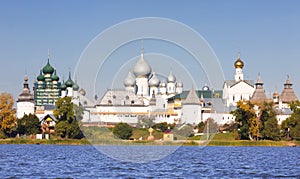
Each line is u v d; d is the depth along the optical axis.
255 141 130.25
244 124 135.50
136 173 51.94
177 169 56.81
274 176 50.62
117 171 53.78
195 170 56.06
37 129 148.25
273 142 129.88
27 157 78.50
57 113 134.88
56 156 80.38
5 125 144.62
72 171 54.06
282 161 72.25
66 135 132.38
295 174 52.69
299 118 133.38
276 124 133.62
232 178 48.53
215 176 50.09
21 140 136.50
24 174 51.12
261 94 188.88
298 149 113.12
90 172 52.91
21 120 148.62
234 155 87.44
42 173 52.09
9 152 93.69
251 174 52.44
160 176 49.31
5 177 48.41
